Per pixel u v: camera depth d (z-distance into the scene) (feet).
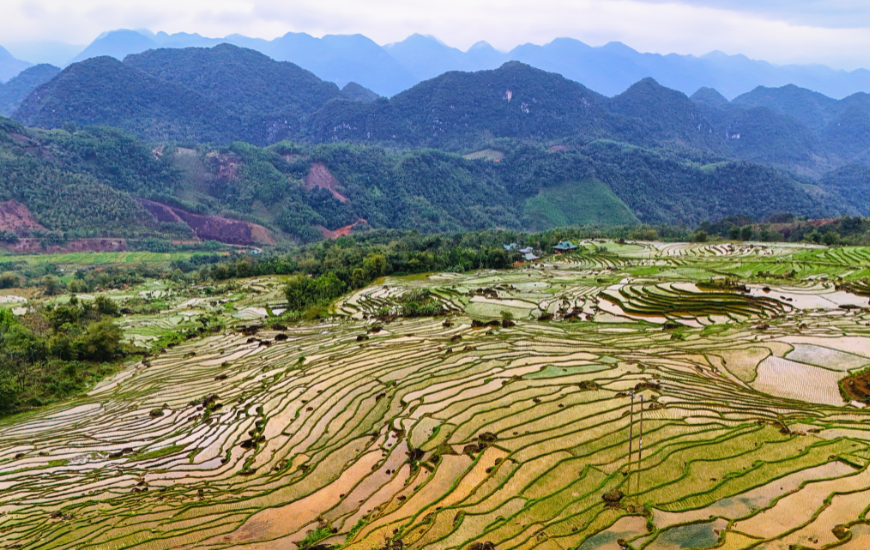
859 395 190.39
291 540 137.69
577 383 207.41
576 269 570.87
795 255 520.83
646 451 150.20
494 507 132.26
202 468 193.36
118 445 227.20
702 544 110.42
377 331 347.97
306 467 178.09
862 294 335.06
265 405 236.84
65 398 319.88
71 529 151.74
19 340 366.22
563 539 116.78
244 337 398.83
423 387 221.25
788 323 282.56
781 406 178.81
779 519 115.85
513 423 177.47
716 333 278.46
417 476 155.74
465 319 356.59
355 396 226.38
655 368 223.51
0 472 206.39
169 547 138.10
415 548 119.85
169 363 353.51
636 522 120.37
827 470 132.67
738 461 140.67
